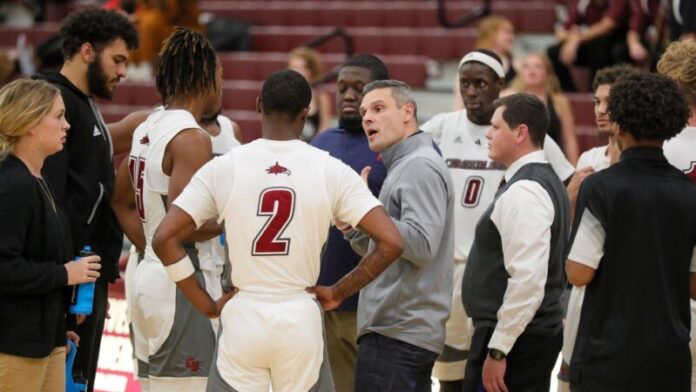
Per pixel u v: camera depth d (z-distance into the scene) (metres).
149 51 16.59
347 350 7.52
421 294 6.38
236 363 5.54
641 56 13.73
